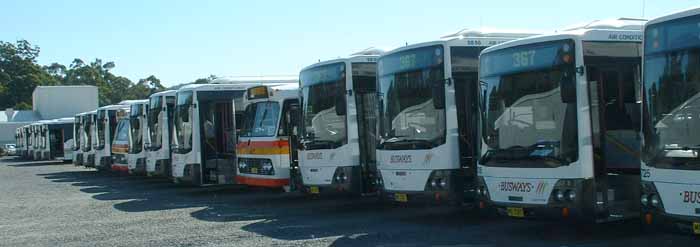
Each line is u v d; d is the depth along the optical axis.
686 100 8.04
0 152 64.62
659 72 8.39
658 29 8.45
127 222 14.23
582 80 9.47
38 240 12.29
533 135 9.94
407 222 12.69
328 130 14.05
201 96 18.94
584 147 9.38
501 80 10.48
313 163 14.30
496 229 11.55
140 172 24.59
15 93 110.56
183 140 19.17
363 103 13.91
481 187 10.72
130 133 24.41
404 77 12.29
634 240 10.14
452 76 11.62
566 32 10.03
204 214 15.09
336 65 13.97
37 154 48.09
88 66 135.25
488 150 10.58
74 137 34.91
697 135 7.88
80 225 14.06
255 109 16.98
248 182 16.91
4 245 11.88
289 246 10.64
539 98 9.90
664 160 8.17
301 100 14.82
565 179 9.47
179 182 19.50
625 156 10.12
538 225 11.80
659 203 8.23
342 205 15.70
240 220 13.87
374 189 13.89
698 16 8.03
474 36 12.22
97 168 31.12
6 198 20.61
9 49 112.62
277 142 15.97
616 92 10.12
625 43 10.05
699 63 7.95
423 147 11.77
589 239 10.34
